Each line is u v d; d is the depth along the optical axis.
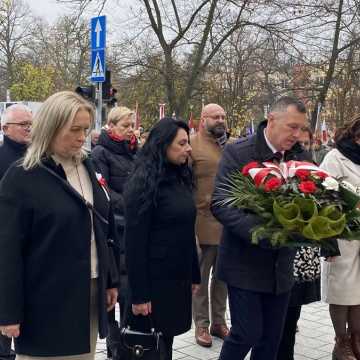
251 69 20.98
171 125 3.36
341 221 2.94
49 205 2.68
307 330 5.53
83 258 2.76
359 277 4.38
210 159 5.04
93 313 2.92
